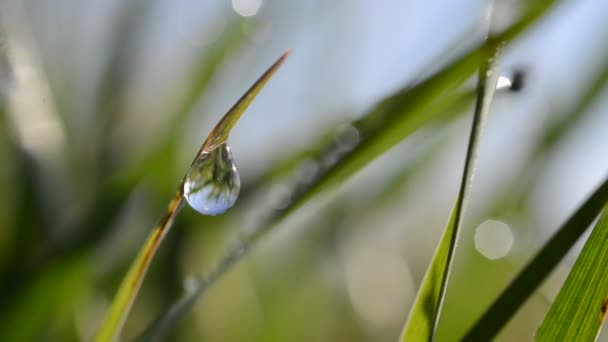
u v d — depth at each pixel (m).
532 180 0.15
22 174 0.13
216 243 0.14
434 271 0.11
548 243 0.11
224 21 0.14
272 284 0.15
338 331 0.17
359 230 0.16
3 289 0.12
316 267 0.16
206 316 0.15
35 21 0.15
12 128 0.13
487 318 0.11
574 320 0.11
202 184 0.11
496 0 0.11
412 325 0.11
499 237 0.15
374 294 0.18
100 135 0.14
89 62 0.15
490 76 0.11
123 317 0.11
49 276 0.12
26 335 0.12
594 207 0.11
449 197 0.18
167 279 0.14
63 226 0.13
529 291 0.11
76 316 0.13
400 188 0.16
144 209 0.14
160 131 0.14
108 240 0.13
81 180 0.14
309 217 0.16
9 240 0.13
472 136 0.11
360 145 0.11
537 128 0.15
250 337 0.15
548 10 0.11
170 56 0.15
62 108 0.14
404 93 0.11
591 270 0.11
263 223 0.11
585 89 0.15
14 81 0.14
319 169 0.11
